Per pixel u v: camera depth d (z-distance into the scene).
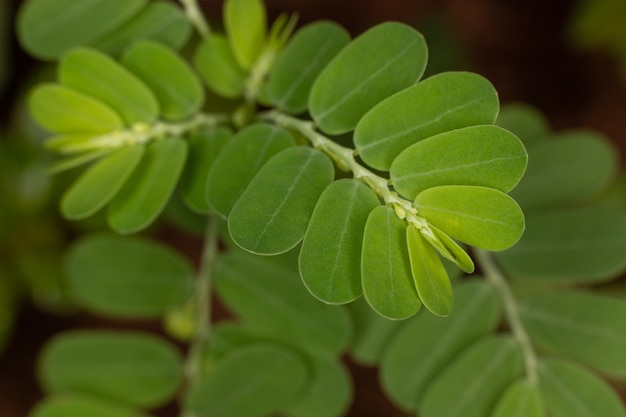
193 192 0.15
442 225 0.13
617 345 0.16
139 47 0.15
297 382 0.16
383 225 0.13
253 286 0.16
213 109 0.20
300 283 0.16
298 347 0.16
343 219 0.13
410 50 0.14
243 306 0.16
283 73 0.15
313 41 0.15
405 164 0.13
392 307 0.13
